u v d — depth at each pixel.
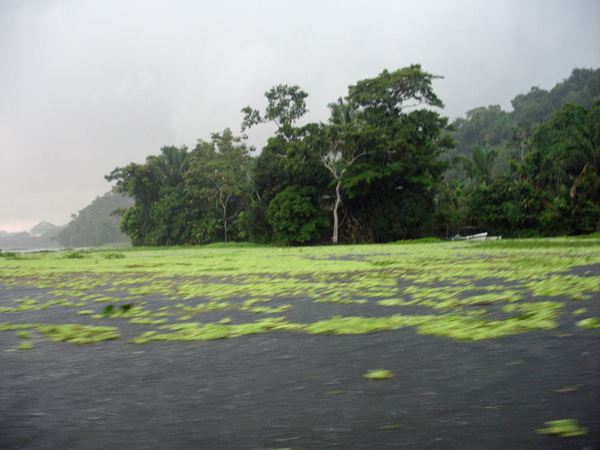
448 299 3.82
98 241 110.19
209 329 2.86
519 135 59.38
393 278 5.71
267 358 2.19
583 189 30.67
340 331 2.71
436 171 34.38
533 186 35.72
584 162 30.56
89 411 1.61
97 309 3.95
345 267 7.89
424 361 2.04
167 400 1.70
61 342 2.66
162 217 48.38
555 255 9.23
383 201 35.34
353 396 1.67
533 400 1.56
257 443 1.33
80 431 1.46
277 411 1.56
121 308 3.77
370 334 2.62
